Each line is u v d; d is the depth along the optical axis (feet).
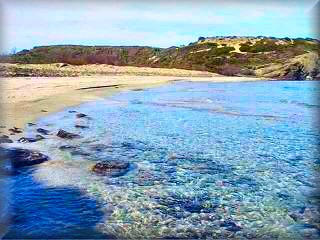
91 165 42.93
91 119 71.51
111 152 48.83
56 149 48.93
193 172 42.11
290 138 59.67
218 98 109.60
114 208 32.22
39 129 58.29
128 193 35.35
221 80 168.25
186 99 105.70
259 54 200.75
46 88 107.34
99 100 96.63
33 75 139.03
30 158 42.32
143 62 205.67
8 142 50.80
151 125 67.72
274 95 119.24
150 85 140.05
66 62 179.83
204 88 137.80
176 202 33.86
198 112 83.15
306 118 76.79
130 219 30.42
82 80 134.92
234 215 31.60
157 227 29.32
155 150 50.80
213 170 43.09
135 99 102.73
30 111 73.72
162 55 214.90
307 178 40.50
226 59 201.05
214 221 30.55
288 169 43.78
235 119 75.46
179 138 58.08
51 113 73.87
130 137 57.88
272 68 188.44
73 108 82.28
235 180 39.88
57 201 32.89
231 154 49.93
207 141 56.95
